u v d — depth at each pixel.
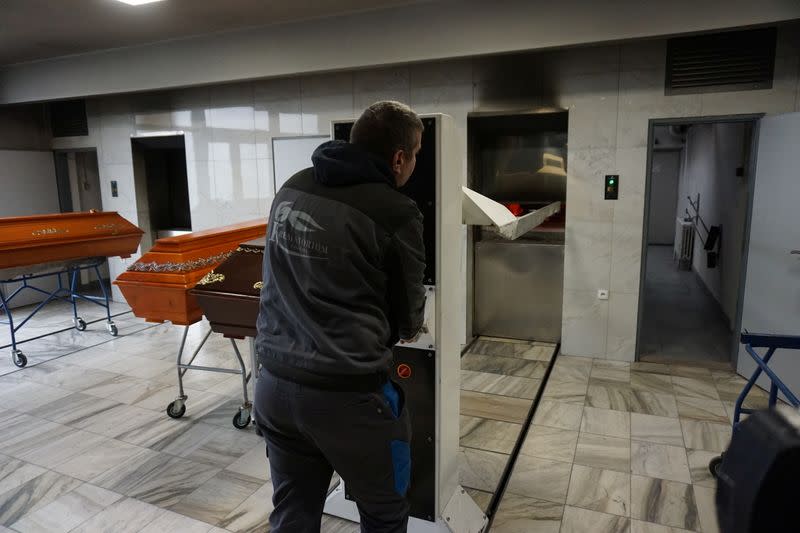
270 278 1.54
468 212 2.31
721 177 6.40
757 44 3.84
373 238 1.42
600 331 4.59
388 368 1.51
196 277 3.16
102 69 5.80
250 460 3.04
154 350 5.01
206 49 5.22
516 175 5.26
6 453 3.12
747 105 3.92
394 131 1.52
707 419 3.43
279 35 4.86
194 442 3.25
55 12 4.36
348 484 1.54
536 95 4.49
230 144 5.87
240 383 4.18
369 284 1.45
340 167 1.46
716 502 0.44
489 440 3.21
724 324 5.59
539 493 2.66
